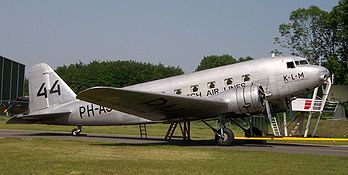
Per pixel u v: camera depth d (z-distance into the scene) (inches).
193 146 634.2
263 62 697.6
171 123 745.6
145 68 3297.2
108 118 777.6
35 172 352.8
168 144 665.6
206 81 711.1
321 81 684.7
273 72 685.3
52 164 398.0
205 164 412.2
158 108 663.8
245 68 698.8
